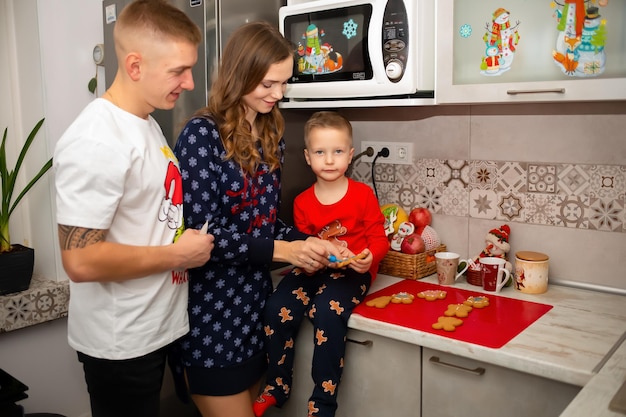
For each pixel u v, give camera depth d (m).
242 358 1.62
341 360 1.64
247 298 1.63
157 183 1.36
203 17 1.89
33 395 2.22
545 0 1.50
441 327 1.50
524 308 1.65
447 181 2.03
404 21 1.69
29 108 2.26
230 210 1.57
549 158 1.82
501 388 1.40
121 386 1.39
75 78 2.24
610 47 1.43
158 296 1.39
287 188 2.13
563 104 1.77
